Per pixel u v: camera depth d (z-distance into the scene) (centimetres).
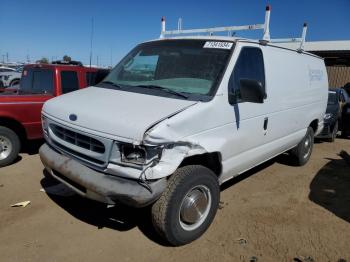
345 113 1095
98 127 348
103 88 461
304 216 481
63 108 402
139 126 325
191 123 357
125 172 331
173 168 339
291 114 584
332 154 866
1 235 396
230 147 424
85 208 470
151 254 374
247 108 445
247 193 555
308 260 376
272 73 509
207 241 402
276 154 591
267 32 511
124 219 445
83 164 370
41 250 371
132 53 515
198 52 444
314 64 686
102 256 367
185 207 377
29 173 596
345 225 459
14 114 629
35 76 750
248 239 412
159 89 416
